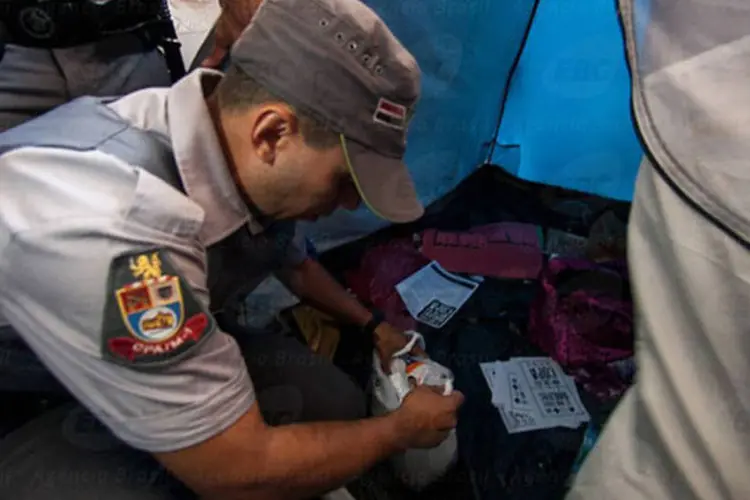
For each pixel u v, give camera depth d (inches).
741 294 25.8
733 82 26.7
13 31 42.1
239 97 30.1
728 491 27.2
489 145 74.8
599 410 51.6
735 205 25.5
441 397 39.0
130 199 27.7
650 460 30.1
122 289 27.2
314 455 32.9
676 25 28.4
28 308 28.6
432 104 62.8
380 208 30.9
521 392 52.9
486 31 60.2
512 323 59.1
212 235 31.9
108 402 29.6
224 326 46.5
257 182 31.4
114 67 46.0
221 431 30.1
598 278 59.0
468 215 70.6
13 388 35.4
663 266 29.6
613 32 60.1
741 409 26.5
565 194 72.6
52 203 27.9
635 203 32.6
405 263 63.5
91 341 28.1
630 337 55.1
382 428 35.7
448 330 58.2
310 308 54.8
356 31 28.6
